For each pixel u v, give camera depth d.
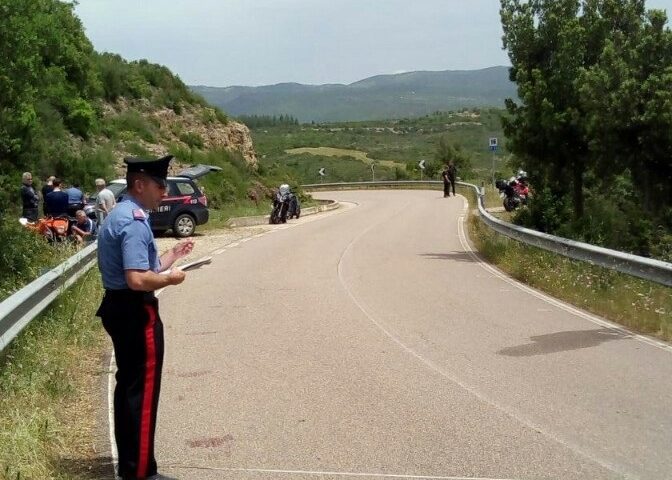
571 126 18.81
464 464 5.76
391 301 12.88
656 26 17.34
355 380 8.09
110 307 5.17
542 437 6.32
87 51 35.50
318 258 18.83
